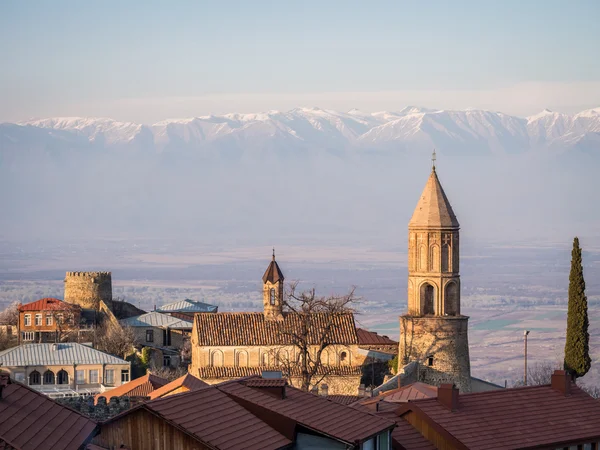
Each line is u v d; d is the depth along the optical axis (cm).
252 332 17950
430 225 16612
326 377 17600
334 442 7469
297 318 18000
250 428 7350
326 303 17500
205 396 7562
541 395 9488
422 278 16675
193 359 18425
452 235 16662
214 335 17875
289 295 18100
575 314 16612
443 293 16625
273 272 18188
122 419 7138
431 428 8594
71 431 6619
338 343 17862
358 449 7475
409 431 8594
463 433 8525
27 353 18950
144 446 7100
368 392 14650
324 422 7644
